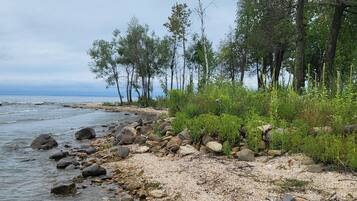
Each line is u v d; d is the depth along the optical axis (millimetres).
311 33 32219
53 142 18906
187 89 21828
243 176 9812
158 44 71188
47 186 11227
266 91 16688
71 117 43812
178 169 11227
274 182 9148
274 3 28312
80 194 10172
